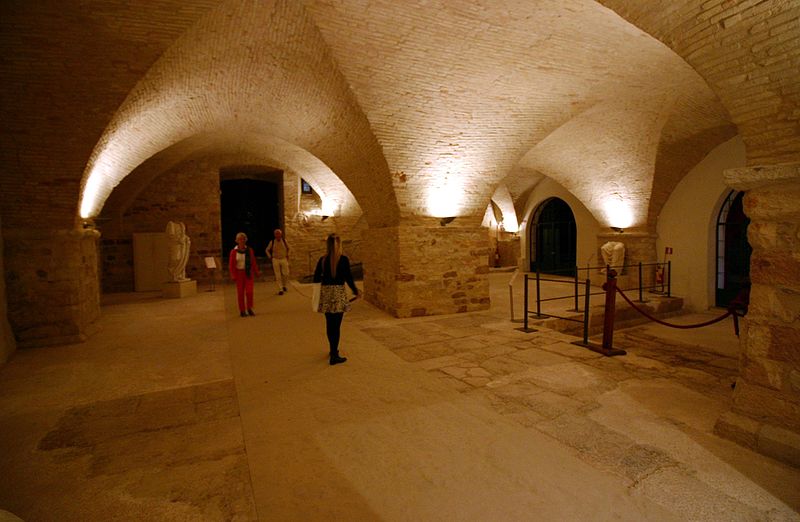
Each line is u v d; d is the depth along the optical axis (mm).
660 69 5984
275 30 5117
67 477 2582
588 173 10672
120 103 5379
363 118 6539
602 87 6566
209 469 2666
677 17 2842
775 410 2807
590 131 9109
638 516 2182
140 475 2602
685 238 9617
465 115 6824
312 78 6270
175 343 5867
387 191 7625
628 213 10547
